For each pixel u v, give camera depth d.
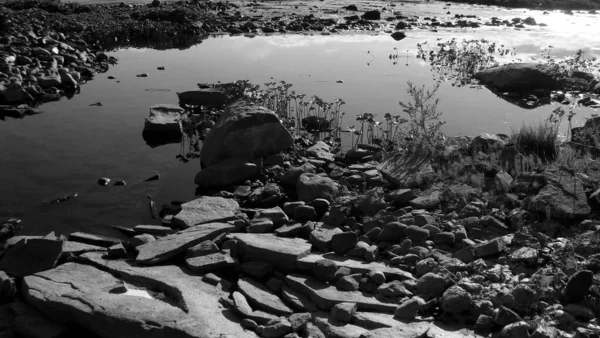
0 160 9.59
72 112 12.29
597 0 36.44
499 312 5.10
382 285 5.72
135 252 6.75
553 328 4.95
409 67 16.70
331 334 5.04
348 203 7.78
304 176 8.47
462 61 17.28
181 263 6.52
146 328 5.04
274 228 7.42
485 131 11.14
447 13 31.39
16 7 25.45
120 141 10.62
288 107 12.59
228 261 6.27
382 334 4.91
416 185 8.30
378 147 10.04
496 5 36.78
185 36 22.50
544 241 6.52
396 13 30.09
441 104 13.08
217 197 8.06
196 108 12.50
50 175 9.09
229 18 26.12
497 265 6.09
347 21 26.22
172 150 10.30
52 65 15.08
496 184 8.04
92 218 7.82
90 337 5.40
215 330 5.05
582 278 5.33
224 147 9.26
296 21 25.42
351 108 12.46
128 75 15.57
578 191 7.40
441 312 5.42
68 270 6.23
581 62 16.55
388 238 6.83
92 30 21.17
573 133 10.08
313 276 6.04
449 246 6.66
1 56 14.80
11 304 5.73
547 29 25.41
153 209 8.05
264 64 16.84
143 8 27.03
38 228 7.53
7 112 12.06
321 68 16.36
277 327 5.11
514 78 14.32
